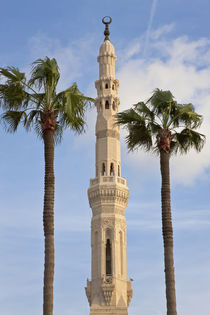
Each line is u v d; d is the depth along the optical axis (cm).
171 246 4084
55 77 4309
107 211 9062
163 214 4169
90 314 8431
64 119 4338
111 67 10112
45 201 4009
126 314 8462
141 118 4422
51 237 3919
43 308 3744
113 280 8594
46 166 4106
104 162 9400
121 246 8969
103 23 10438
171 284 3978
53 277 3834
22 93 4256
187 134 4531
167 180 4278
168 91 4447
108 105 9775
